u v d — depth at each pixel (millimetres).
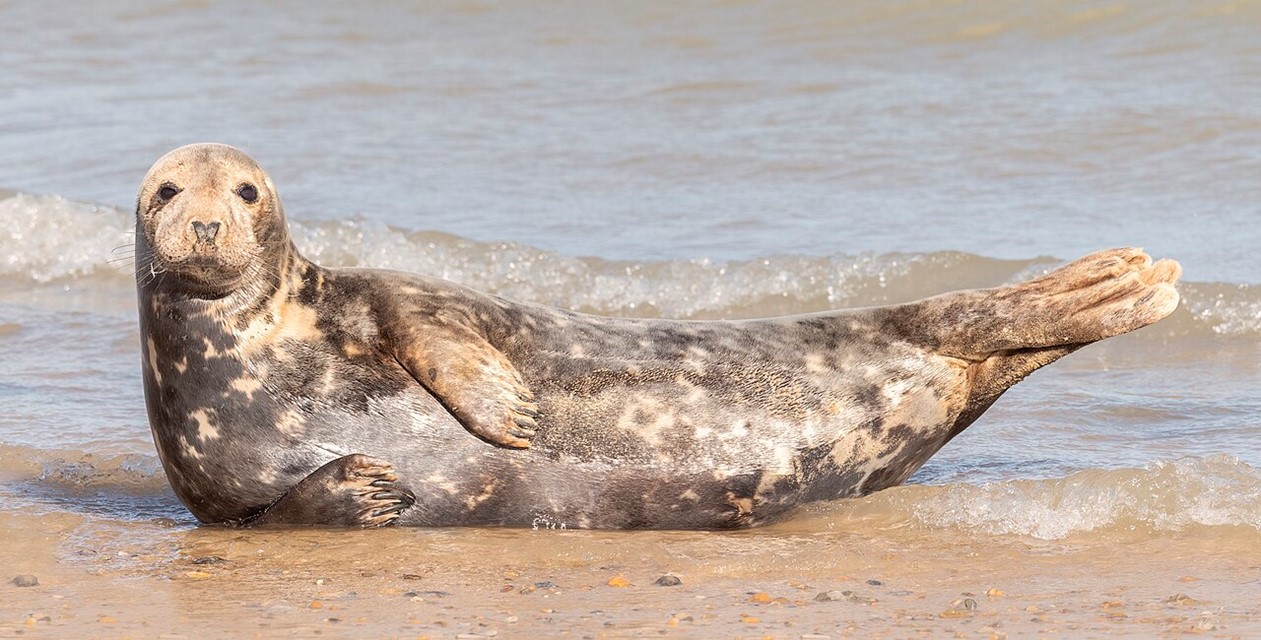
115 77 71812
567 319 25734
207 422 24719
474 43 73688
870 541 24141
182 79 70750
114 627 19938
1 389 36531
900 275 44219
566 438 25016
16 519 26141
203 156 24531
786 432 25516
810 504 26109
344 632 19453
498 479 24969
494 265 46188
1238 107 56312
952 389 26297
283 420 24562
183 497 25750
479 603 20859
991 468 29375
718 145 57250
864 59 66938
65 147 60781
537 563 23094
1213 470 25844
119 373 38125
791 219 49469
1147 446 30516
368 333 24547
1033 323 25516
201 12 82000
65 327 43344
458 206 51875
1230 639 18562
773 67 66812
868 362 25984
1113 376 36875
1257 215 47250
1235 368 36969
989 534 24453
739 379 25500
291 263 25062
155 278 24578
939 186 51938
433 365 23500
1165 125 55438
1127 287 25281
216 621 20109
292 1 82562
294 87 68125
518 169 55875
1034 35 67500
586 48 71562
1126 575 21859
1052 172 52562
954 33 68750
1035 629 19203
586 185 53906
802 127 58812
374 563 23156
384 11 79500
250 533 25203
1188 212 47906
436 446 24672
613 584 21844
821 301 43750
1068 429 32156
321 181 54906
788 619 19828
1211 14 66188
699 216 50188
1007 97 60281
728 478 25328
